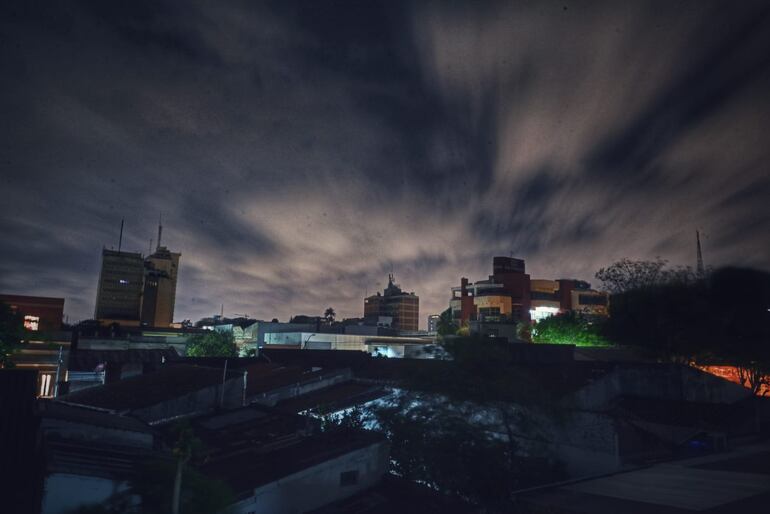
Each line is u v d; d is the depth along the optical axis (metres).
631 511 14.68
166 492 10.65
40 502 11.19
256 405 24.94
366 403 24.61
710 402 30.14
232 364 39.84
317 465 15.95
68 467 11.33
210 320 116.31
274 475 15.03
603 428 20.97
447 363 18.70
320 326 75.44
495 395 17.59
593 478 18.98
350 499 16.53
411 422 17.61
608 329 42.53
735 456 23.19
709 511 14.54
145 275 158.62
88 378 37.97
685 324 37.56
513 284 96.44
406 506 16.08
